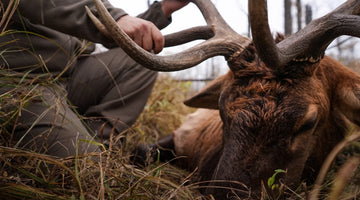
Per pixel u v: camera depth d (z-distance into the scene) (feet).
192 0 2.94
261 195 2.20
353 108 2.69
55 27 2.37
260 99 2.36
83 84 3.10
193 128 4.00
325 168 1.82
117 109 3.12
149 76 3.28
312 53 2.43
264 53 2.07
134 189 1.90
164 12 2.80
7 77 2.25
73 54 2.95
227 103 2.51
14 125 2.06
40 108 2.33
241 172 2.26
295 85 2.40
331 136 2.91
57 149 2.22
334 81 2.79
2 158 1.77
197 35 2.81
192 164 3.72
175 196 2.01
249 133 2.31
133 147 3.31
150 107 4.65
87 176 2.00
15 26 2.51
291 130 2.30
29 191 1.65
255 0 1.82
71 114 2.48
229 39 2.58
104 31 2.17
